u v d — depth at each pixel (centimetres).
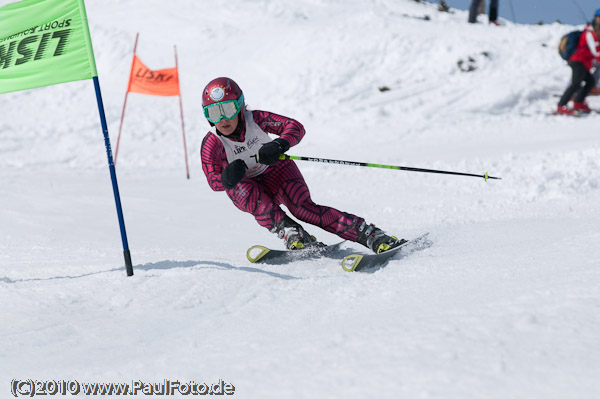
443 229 800
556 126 1848
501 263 480
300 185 670
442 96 2191
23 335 388
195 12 3030
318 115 2178
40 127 2133
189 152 1952
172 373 296
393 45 2466
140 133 2098
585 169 1216
